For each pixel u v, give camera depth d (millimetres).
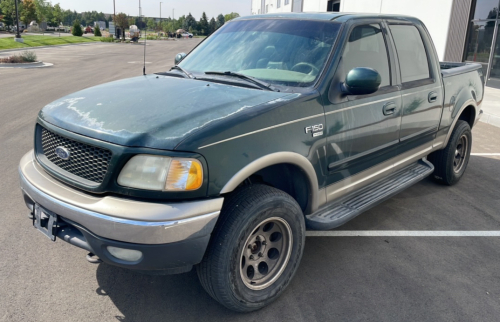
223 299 2594
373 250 3695
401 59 3938
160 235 2248
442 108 4535
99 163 2426
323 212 3320
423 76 4250
